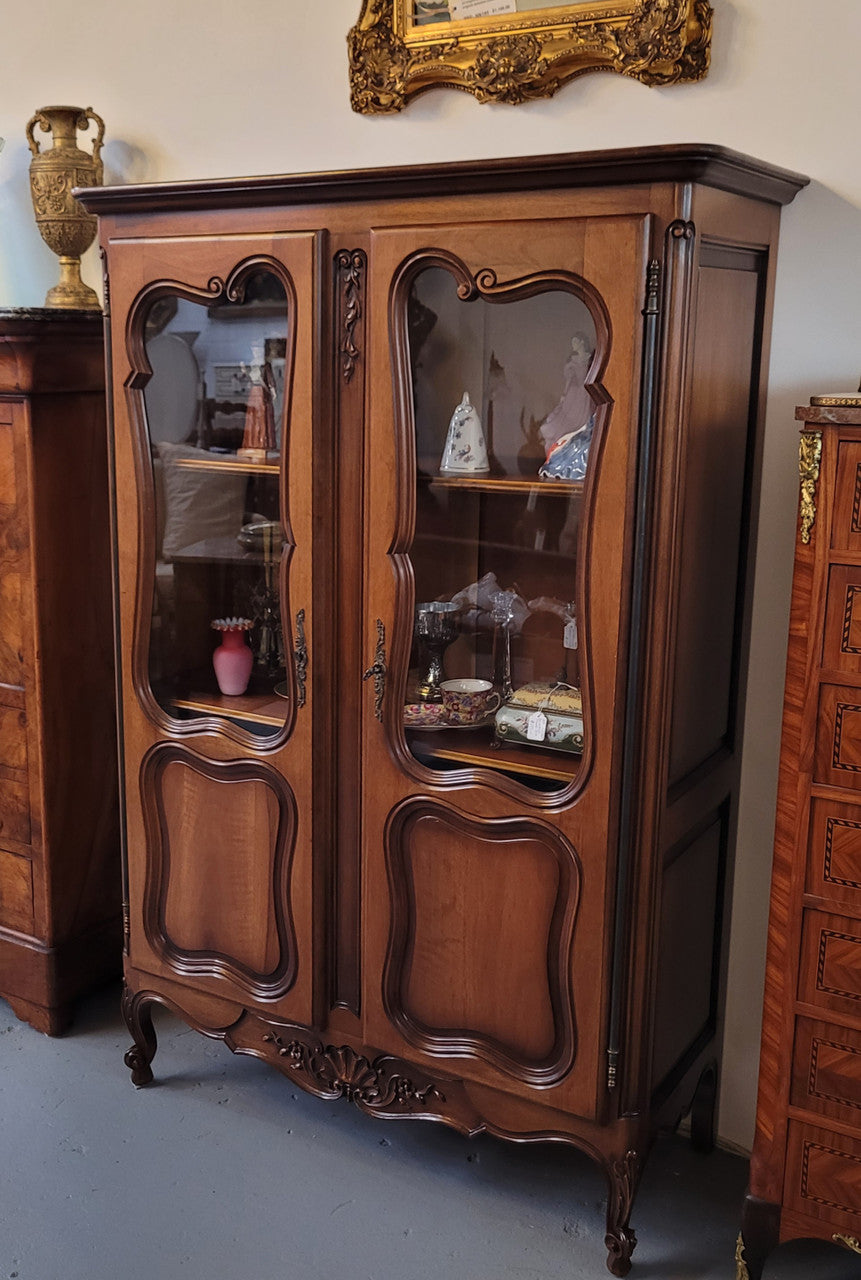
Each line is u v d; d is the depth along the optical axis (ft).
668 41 6.29
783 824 5.54
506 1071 6.19
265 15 7.75
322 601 6.36
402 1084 6.63
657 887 5.76
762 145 6.30
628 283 5.18
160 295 6.67
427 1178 6.94
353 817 6.55
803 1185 5.80
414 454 5.99
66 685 8.05
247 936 7.02
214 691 7.03
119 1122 7.37
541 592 5.82
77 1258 6.23
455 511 5.96
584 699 5.63
